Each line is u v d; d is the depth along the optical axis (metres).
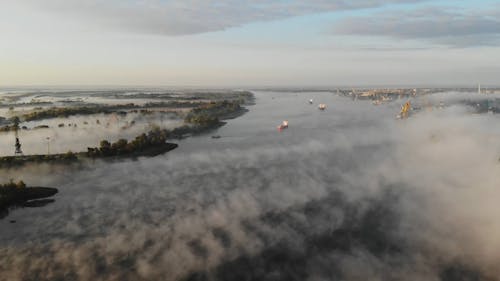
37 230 65.56
